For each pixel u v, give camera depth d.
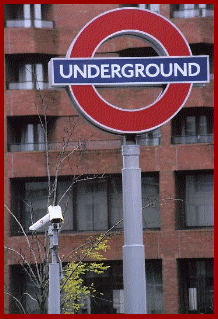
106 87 20.88
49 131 56.44
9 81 56.00
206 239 54.94
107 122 20.66
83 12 56.31
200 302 56.25
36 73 56.12
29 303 56.09
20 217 57.09
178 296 55.25
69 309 42.56
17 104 55.44
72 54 20.55
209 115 56.22
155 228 56.66
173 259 55.19
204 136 56.03
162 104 20.83
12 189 56.25
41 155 55.56
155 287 56.47
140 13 20.91
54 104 56.00
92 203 57.75
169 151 55.22
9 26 56.06
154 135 56.06
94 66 20.48
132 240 20.59
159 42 20.94
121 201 57.56
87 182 57.88
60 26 56.31
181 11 55.66
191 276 56.50
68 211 57.69
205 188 56.91
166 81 20.72
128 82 20.52
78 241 54.88
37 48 55.56
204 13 55.41
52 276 27.59
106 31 20.77
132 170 20.77
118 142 55.78
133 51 55.25
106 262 56.66
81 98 20.44
